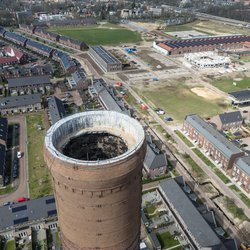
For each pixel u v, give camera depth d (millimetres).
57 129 23219
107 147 25922
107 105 139250
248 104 151500
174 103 152375
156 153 103438
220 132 120000
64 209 22453
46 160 20641
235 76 190125
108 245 24172
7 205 78500
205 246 67000
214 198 90438
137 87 170375
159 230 77375
